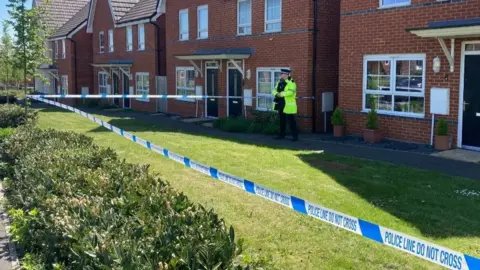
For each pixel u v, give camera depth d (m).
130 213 4.88
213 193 8.12
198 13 21.34
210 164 10.54
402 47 12.77
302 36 15.87
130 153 12.17
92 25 33.81
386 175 9.18
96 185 5.64
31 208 5.82
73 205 4.93
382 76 13.45
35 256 5.02
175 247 3.83
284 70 14.34
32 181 6.32
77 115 24.41
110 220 4.55
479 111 11.27
